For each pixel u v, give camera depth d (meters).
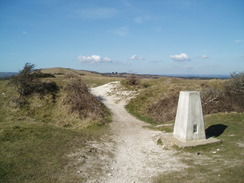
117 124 14.69
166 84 27.30
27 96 18.59
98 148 8.51
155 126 13.26
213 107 15.34
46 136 9.12
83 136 10.12
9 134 8.83
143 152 8.38
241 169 5.24
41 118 15.57
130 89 26.94
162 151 8.15
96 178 5.59
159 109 18.67
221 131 9.52
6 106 16.84
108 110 19.38
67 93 19.91
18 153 6.97
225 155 6.65
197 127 8.10
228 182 4.56
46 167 6.09
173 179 5.18
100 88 29.64
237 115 12.03
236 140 8.10
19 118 14.67
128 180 5.46
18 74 19.39
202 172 5.42
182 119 8.27
